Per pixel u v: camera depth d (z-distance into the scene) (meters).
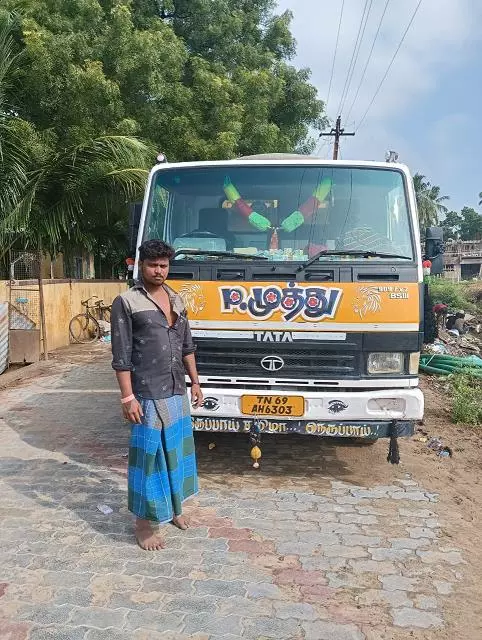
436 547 3.81
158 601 3.17
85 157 10.64
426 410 7.51
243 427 4.41
